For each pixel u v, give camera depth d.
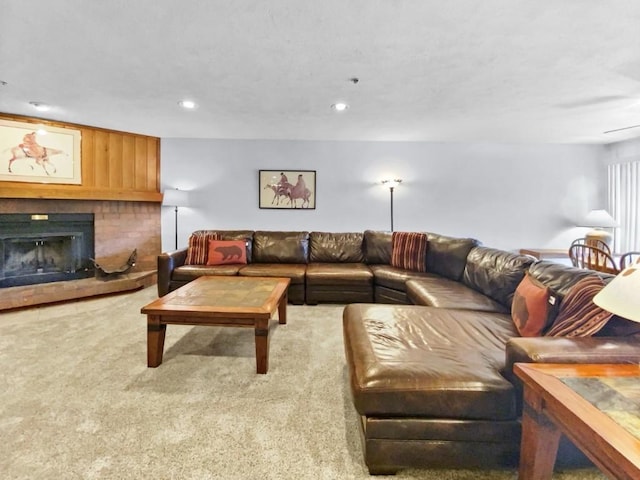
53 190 3.76
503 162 4.91
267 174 4.88
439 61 2.35
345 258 4.23
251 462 1.38
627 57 2.26
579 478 1.29
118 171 4.33
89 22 1.88
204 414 1.69
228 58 2.32
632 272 1.01
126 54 2.26
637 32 1.94
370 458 1.30
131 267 4.36
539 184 4.92
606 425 0.85
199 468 1.34
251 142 4.85
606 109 3.36
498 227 4.97
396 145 4.90
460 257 3.33
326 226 4.96
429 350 1.56
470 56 2.27
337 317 3.25
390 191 4.93
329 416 1.69
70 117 3.72
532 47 2.14
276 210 4.93
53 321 3.05
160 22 1.88
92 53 2.25
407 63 2.39
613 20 1.83
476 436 1.28
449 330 1.83
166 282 3.62
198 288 2.69
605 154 4.88
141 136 4.54
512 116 3.61
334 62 2.38
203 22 1.88
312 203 4.94
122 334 2.74
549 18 1.82
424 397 1.27
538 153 4.90
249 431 1.57
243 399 1.83
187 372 2.12
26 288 3.55
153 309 2.14
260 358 2.11
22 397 1.82
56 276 3.95
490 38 2.04
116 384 1.96
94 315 3.23
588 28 1.91
